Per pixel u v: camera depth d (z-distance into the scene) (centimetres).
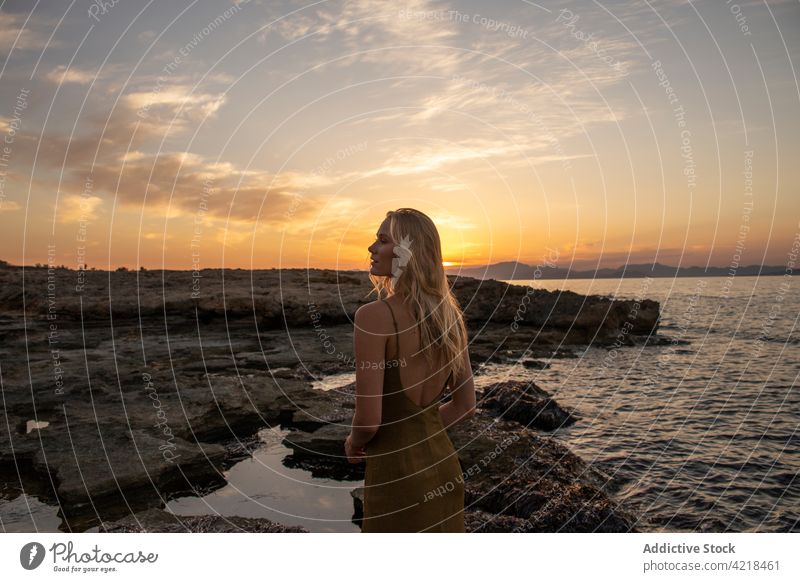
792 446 794
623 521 485
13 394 893
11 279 2356
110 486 526
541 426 886
